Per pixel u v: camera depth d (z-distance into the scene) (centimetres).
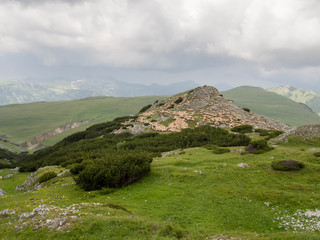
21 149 19538
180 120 7781
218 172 2416
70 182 2559
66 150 6188
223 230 1380
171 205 1736
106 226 1287
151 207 1709
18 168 5284
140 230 1284
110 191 2122
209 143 4644
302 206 1617
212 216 1560
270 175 2227
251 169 2412
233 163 2703
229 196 1866
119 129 8119
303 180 2064
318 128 3294
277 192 1855
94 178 2198
